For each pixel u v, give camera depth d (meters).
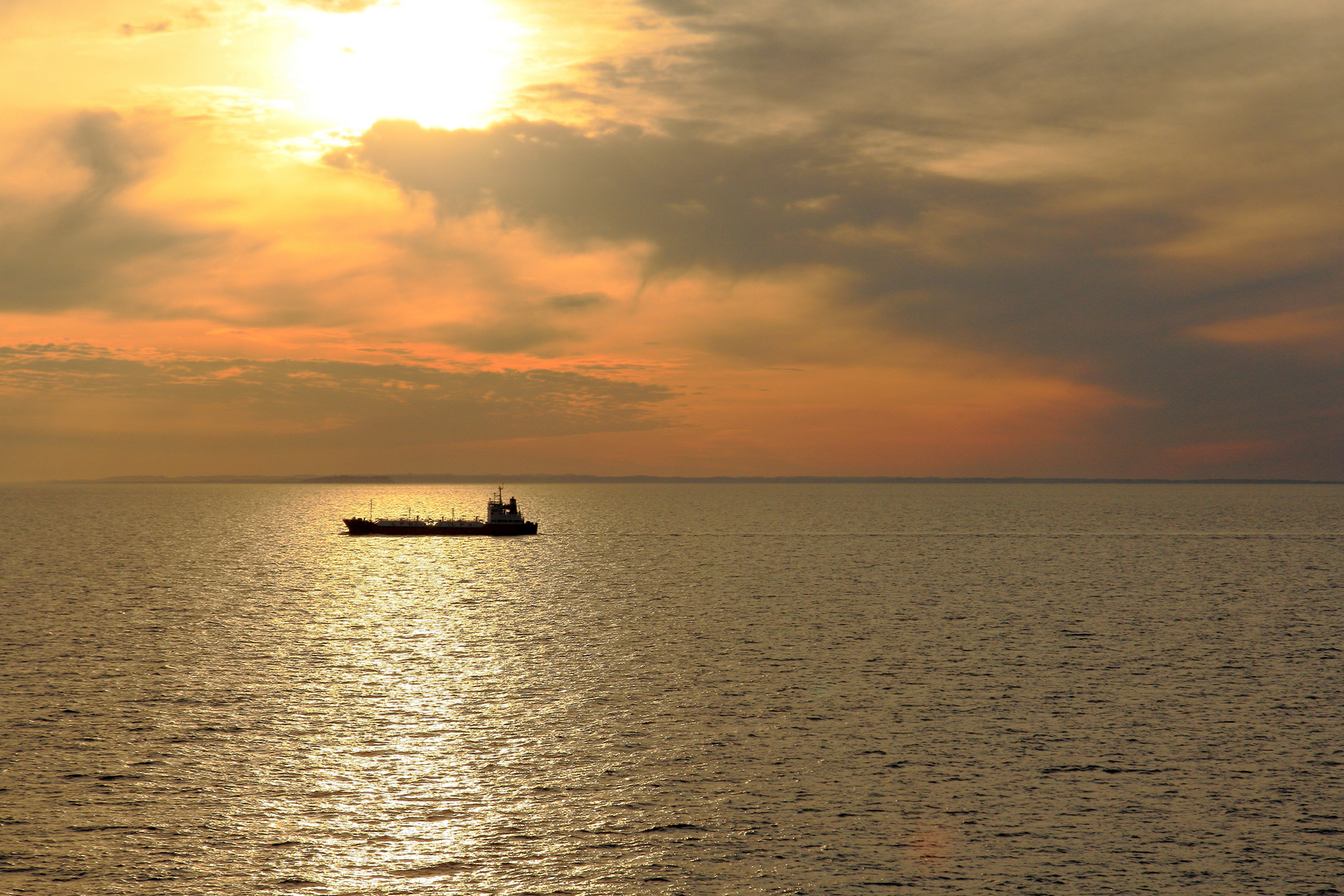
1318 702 61.91
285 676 68.50
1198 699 62.56
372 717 58.34
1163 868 39.50
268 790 46.66
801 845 41.38
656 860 40.16
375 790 46.88
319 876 38.78
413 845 41.34
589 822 43.59
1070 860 40.09
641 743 53.75
